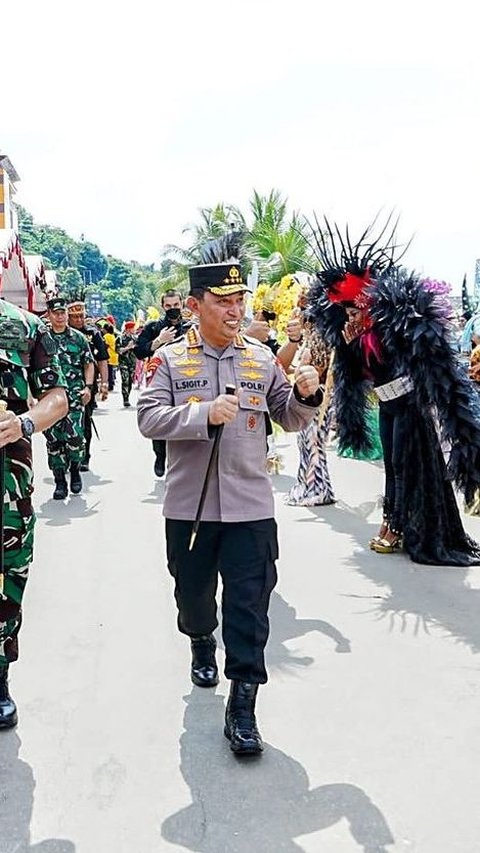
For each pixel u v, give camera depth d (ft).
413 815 10.36
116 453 38.75
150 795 10.85
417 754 11.71
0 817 10.43
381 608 17.25
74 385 27.76
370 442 22.49
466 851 9.68
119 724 12.62
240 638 11.69
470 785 10.96
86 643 15.60
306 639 15.66
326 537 22.68
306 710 12.96
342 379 21.79
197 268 12.03
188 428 11.36
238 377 12.14
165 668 14.52
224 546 11.97
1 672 12.60
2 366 11.61
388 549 21.06
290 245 82.74
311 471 26.55
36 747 12.01
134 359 66.44
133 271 461.78
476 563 20.07
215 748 11.93
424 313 19.42
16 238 44.16
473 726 12.47
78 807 10.62
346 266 20.26
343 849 9.72
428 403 19.86
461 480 19.95
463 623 16.43
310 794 10.80
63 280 385.29
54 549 21.84
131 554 21.33
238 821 10.28
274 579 12.08
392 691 13.57
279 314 28.63
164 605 17.54
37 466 35.27
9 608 12.15
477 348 24.07
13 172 98.27
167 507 12.46
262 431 12.25
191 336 12.39
